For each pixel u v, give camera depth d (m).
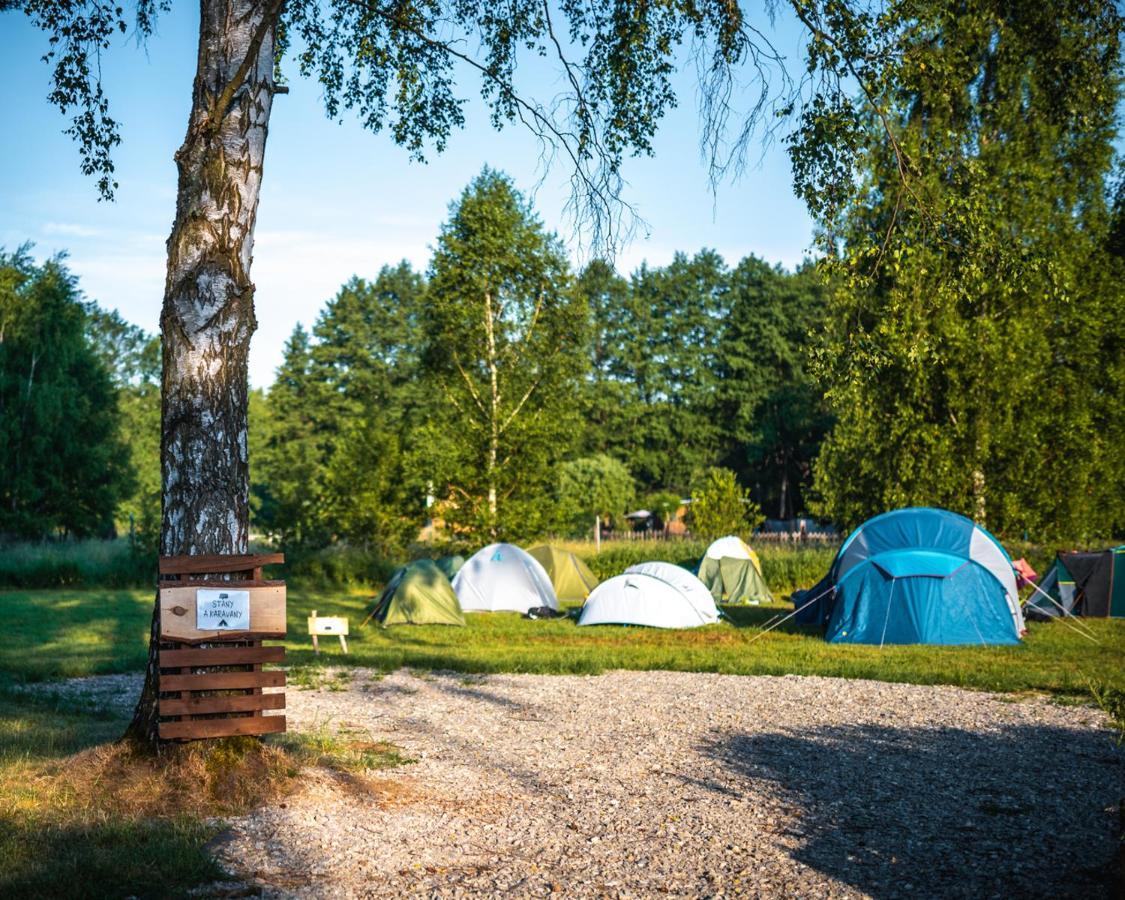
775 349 67.38
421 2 9.78
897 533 18.00
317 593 27.83
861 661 14.60
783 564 29.19
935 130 9.29
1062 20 9.36
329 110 10.67
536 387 30.25
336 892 4.89
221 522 6.73
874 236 9.66
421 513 31.45
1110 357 25.27
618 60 9.27
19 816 5.73
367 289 74.06
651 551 32.16
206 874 4.98
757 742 8.81
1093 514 25.50
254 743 6.72
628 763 7.96
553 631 19.34
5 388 42.62
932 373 24.34
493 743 8.77
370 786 6.88
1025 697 11.34
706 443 69.81
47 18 8.62
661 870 5.31
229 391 6.83
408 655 15.09
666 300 71.69
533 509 29.06
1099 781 7.31
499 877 5.18
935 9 8.67
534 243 29.62
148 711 6.72
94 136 8.95
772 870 5.30
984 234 9.15
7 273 44.06
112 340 77.12
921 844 5.76
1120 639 17.39
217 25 6.88
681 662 14.35
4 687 11.80
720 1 8.59
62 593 25.97
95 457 44.06
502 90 9.30
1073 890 4.91
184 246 6.76
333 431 70.12
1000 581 17.33
